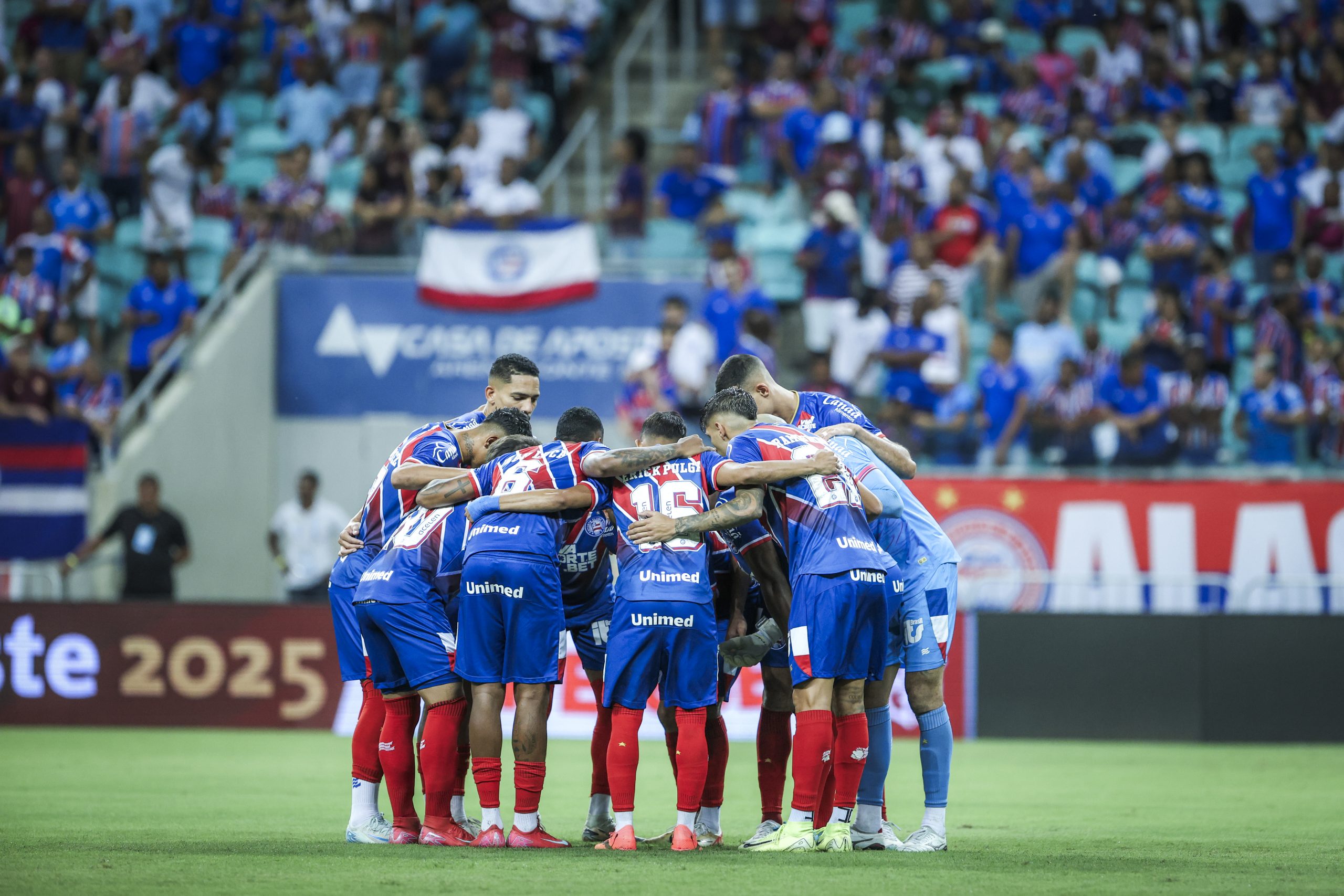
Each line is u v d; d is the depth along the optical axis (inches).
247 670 1973.4
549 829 1031.0
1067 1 2923.2
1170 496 2027.6
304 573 2190.0
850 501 903.7
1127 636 1913.1
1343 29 2859.3
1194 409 2126.0
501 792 1307.8
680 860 818.2
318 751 1684.3
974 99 2743.6
